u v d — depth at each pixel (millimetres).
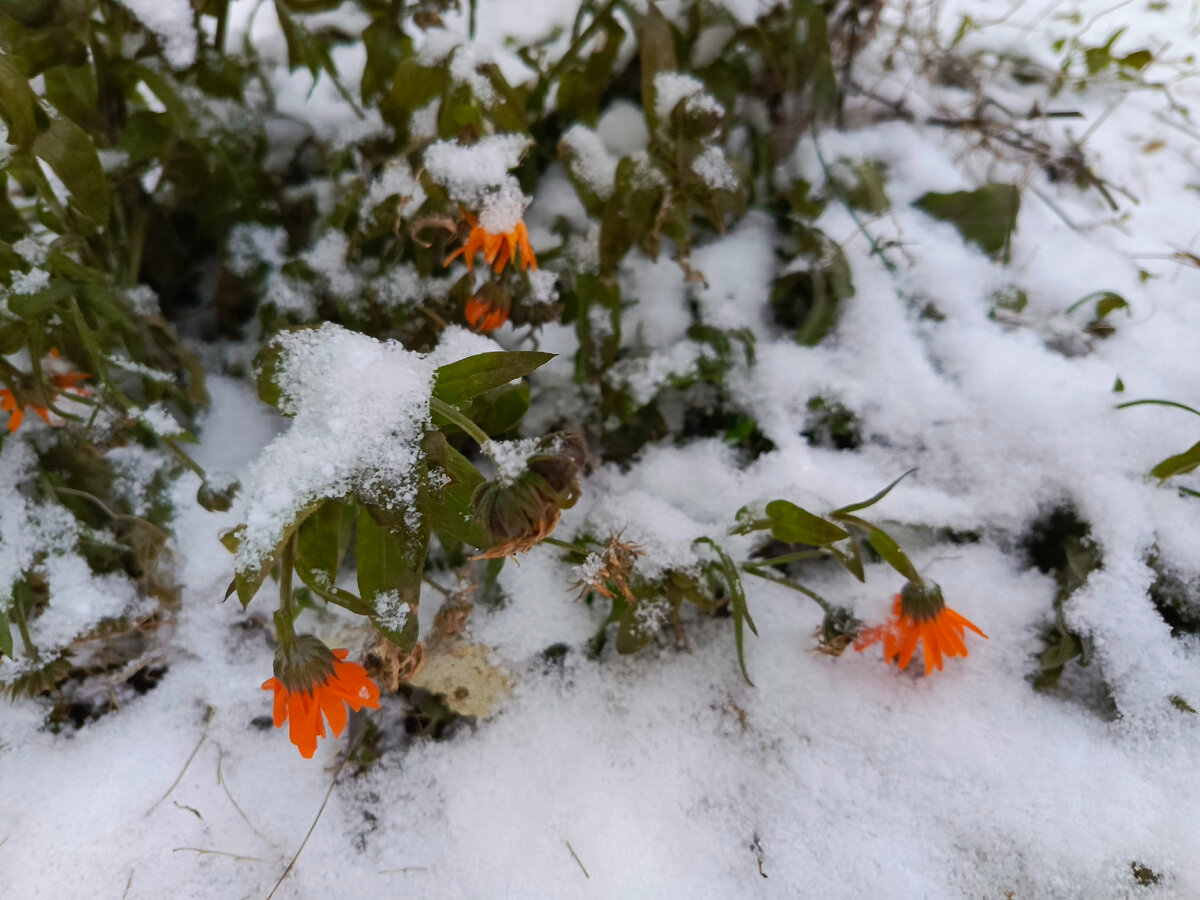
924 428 441
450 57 379
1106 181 537
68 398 399
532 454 281
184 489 419
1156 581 399
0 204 396
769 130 487
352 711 396
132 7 404
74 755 392
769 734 386
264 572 269
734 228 490
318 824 376
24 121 327
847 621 378
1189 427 421
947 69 566
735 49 482
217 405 444
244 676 406
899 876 349
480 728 395
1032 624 403
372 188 411
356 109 455
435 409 288
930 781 369
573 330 459
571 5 515
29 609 386
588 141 438
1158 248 516
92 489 410
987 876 347
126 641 414
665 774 379
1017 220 514
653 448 450
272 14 551
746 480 430
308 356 291
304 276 430
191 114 417
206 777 388
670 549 387
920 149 526
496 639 405
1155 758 368
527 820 369
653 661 409
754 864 356
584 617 413
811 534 355
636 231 408
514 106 391
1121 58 576
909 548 423
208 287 478
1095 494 407
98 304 371
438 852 366
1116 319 478
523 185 468
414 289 432
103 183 357
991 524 423
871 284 470
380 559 304
